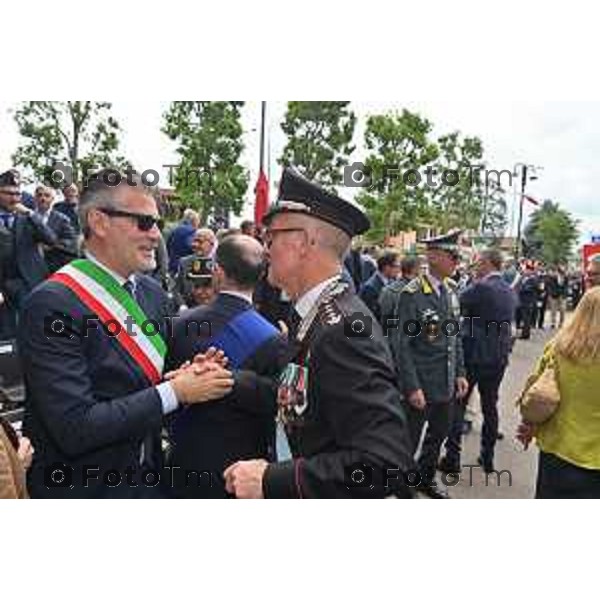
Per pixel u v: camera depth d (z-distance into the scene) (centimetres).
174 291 451
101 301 182
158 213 191
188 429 211
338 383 135
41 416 174
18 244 455
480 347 463
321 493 134
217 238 414
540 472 283
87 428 169
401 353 388
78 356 175
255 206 378
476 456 523
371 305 537
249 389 202
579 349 264
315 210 150
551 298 1348
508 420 661
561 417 271
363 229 155
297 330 153
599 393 263
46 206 529
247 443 210
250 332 213
